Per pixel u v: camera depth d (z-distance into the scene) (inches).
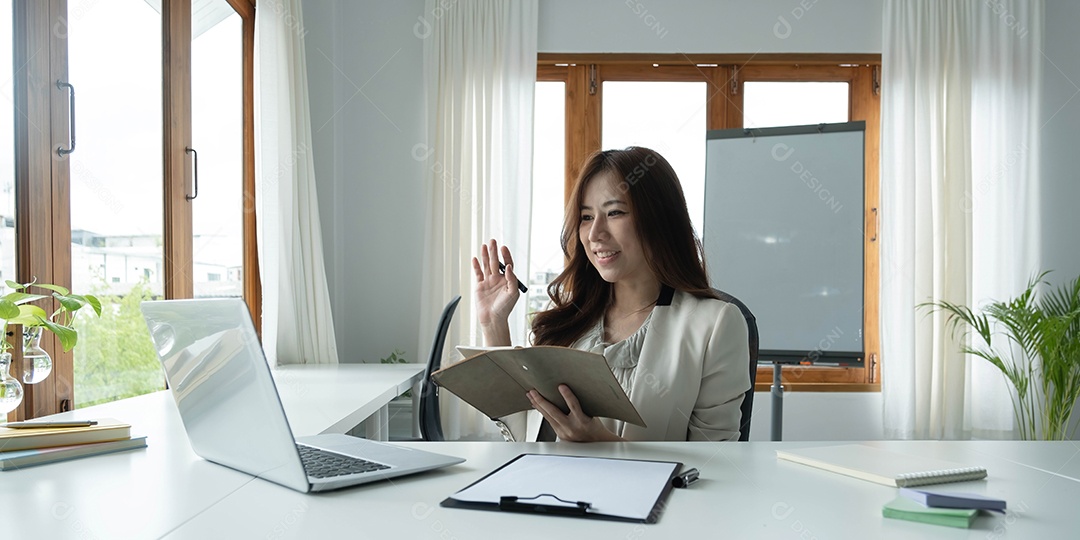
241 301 32.4
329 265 146.4
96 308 65.9
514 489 34.7
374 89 152.9
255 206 128.9
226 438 39.2
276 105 122.3
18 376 68.6
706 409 56.8
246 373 34.0
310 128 136.0
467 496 33.7
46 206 74.6
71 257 79.0
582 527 30.1
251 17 130.3
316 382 100.3
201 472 40.8
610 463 40.4
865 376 154.3
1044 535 29.1
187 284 105.0
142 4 94.1
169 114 100.2
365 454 42.3
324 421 66.7
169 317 40.0
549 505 31.8
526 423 60.9
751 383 60.7
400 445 45.9
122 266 89.8
